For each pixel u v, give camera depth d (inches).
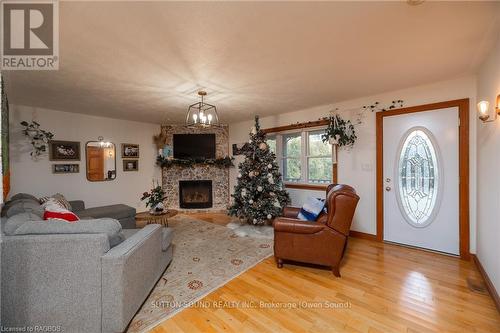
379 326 64.9
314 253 94.9
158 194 152.7
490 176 81.8
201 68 92.7
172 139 217.6
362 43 75.2
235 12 59.2
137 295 68.8
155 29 66.1
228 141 219.6
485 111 77.9
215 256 113.7
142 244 72.1
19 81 102.6
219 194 218.2
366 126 135.1
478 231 98.6
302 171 170.6
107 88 114.1
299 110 166.2
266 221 169.0
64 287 59.0
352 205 91.4
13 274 57.9
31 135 143.6
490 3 56.5
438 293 80.5
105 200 179.6
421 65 92.4
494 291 76.0
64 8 56.9
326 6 57.3
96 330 59.8
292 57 84.4
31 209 84.0
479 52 81.7
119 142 188.9
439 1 55.9
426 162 116.4
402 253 114.7
